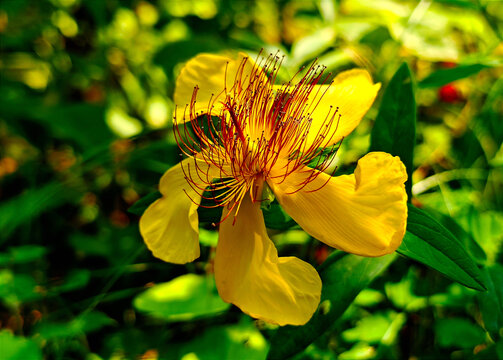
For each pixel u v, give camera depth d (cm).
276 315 17
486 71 29
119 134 32
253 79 19
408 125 19
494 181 26
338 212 18
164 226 18
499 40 26
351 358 22
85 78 39
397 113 19
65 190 31
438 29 27
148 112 32
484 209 25
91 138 32
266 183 18
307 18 34
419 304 23
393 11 27
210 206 18
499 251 23
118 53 38
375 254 17
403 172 17
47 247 31
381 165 17
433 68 29
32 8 40
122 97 37
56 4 39
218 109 19
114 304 27
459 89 29
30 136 35
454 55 26
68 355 26
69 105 33
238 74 20
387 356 22
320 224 18
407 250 18
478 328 22
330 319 18
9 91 38
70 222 33
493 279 20
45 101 38
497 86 27
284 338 18
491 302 19
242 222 18
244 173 18
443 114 29
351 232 17
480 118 27
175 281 23
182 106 20
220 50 30
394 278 23
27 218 29
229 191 19
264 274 18
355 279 19
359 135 25
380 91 26
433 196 23
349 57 25
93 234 33
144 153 28
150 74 35
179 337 25
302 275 18
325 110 19
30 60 40
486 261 20
